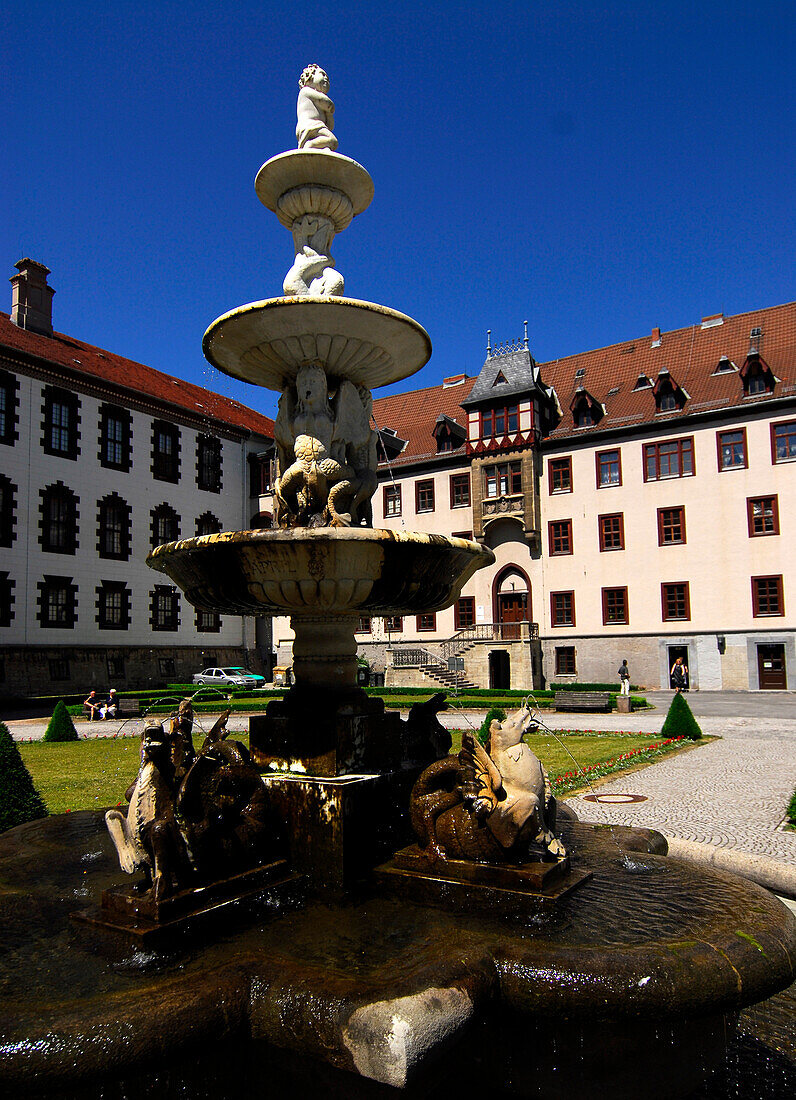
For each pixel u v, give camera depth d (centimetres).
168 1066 315
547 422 4512
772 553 3738
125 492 4144
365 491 674
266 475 4919
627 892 475
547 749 1823
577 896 466
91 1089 305
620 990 346
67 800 1167
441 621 4594
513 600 4428
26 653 3581
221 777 486
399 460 4875
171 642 4325
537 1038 358
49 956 393
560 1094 354
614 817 1034
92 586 3922
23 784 872
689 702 3262
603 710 2897
